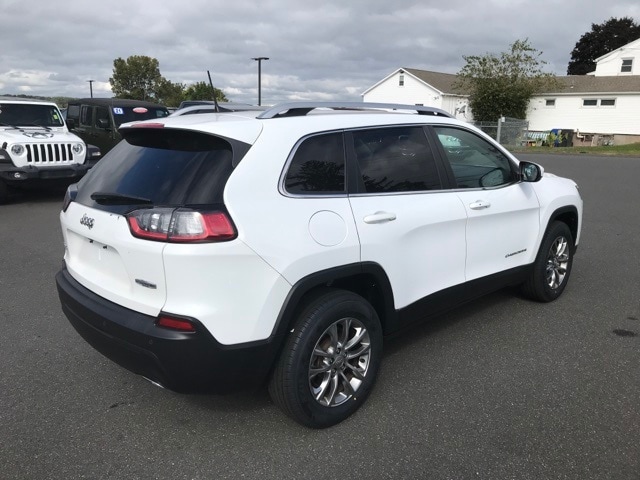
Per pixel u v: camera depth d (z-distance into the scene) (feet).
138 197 9.64
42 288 18.71
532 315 16.28
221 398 11.70
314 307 10.00
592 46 198.49
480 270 14.05
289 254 9.45
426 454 9.71
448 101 133.39
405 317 12.05
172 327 8.91
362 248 10.57
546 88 122.72
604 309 16.79
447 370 12.85
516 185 15.23
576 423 10.64
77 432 10.44
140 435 10.36
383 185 11.50
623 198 39.17
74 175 34.91
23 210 33.19
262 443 10.09
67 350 13.99
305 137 10.37
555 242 16.94
